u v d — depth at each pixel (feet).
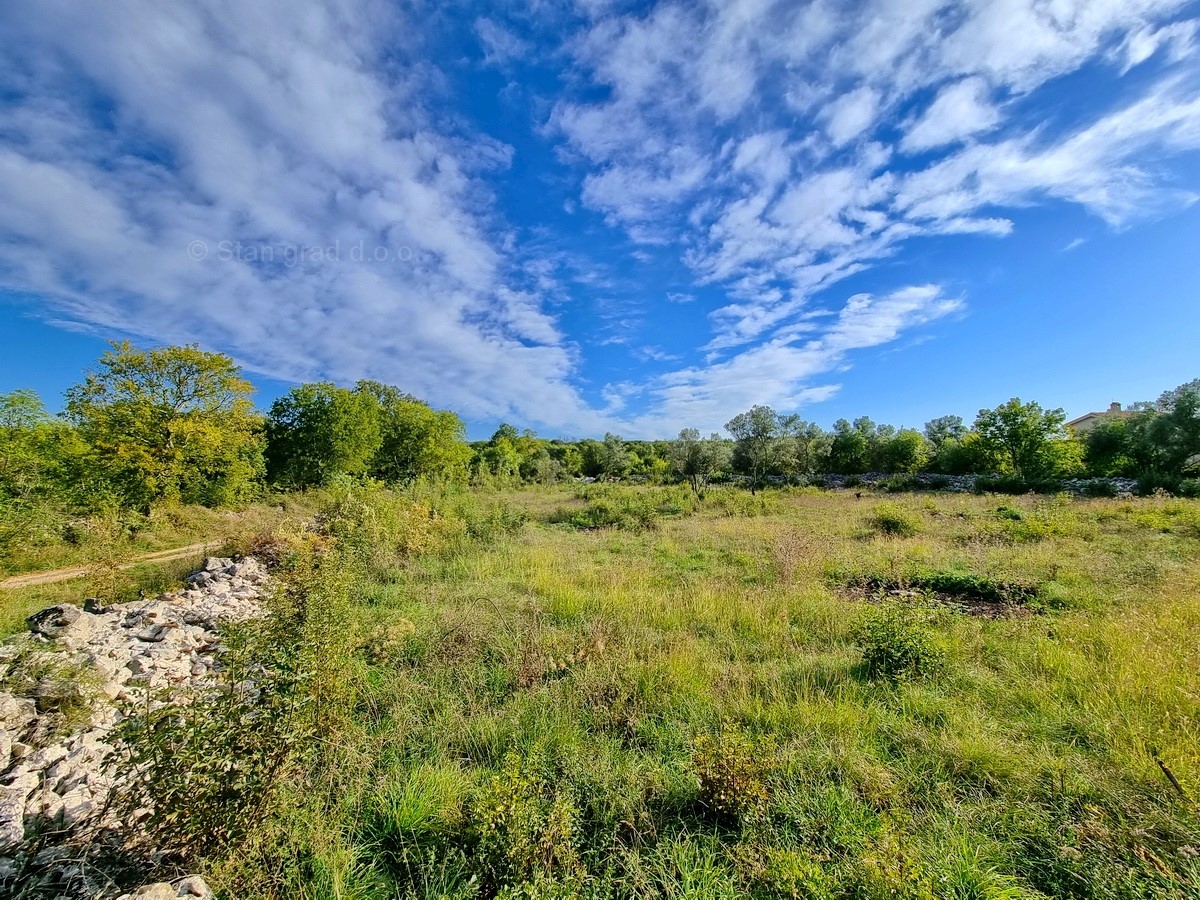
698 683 14.57
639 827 9.16
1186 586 20.85
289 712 8.41
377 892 7.96
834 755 10.91
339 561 24.54
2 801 8.76
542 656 16.53
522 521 48.49
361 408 111.75
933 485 102.42
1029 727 11.94
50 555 39.55
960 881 7.43
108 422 62.95
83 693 12.72
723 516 57.93
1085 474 100.99
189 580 29.14
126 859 7.75
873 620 16.61
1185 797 8.66
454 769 10.64
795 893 7.25
